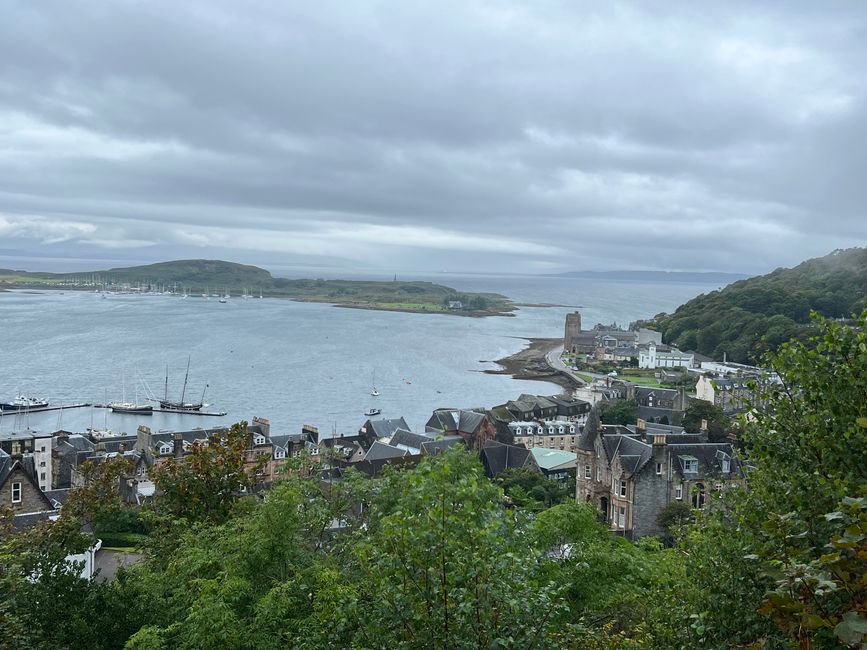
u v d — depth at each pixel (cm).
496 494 3606
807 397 2714
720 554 2755
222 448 5834
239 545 3978
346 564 4200
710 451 11319
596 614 4453
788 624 1686
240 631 3341
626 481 10925
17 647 3388
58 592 3762
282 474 5584
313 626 3278
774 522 2238
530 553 2870
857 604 1544
